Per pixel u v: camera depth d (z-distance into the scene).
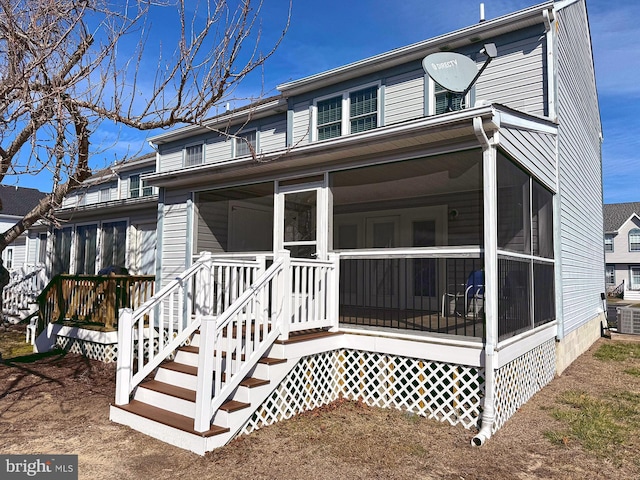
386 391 5.51
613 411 5.55
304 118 11.18
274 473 3.68
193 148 14.27
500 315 5.00
